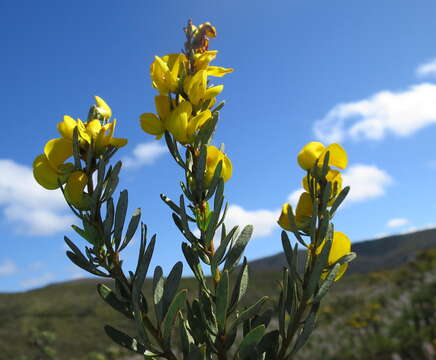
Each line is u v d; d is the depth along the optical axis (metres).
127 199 0.13
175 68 0.14
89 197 0.13
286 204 0.15
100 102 0.15
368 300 1.69
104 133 0.14
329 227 0.13
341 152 0.14
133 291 0.13
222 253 0.13
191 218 0.14
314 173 0.14
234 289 0.14
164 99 0.15
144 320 0.13
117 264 0.13
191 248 0.14
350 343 1.17
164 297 0.13
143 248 0.13
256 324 0.14
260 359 0.13
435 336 0.97
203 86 0.14
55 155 0.14
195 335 0.13
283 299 0.14
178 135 0.14
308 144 0.14
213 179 0.14
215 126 0.14
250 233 0.14
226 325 0.14
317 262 0.13
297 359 1.19
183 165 0.14
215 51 0.15
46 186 0.14
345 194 0.13
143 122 0.15
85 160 0.14
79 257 0.13
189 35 0.15
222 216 0.14
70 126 0.14
